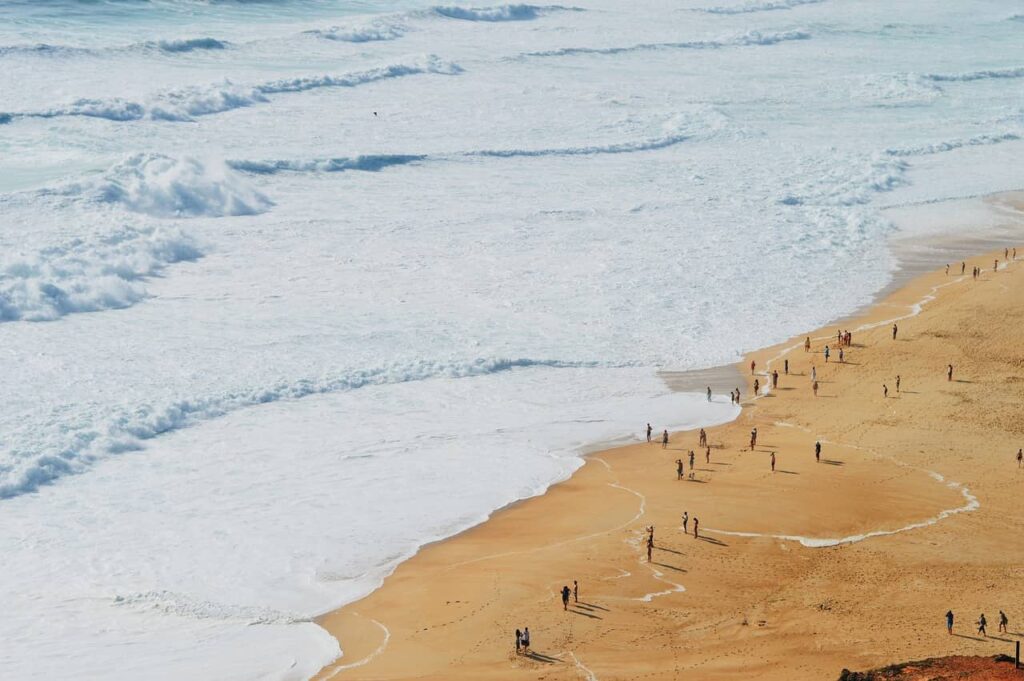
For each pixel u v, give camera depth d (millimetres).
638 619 42250
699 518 50594
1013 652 39656
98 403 59219
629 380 67438
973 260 88688
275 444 57281
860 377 67500
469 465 55875
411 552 47469
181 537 48062
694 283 82562
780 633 41375
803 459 56812
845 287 82812
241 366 65375
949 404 63406
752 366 68750
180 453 55781
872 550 47750
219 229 87438
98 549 46875
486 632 41219
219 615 42531
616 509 51500
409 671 38719
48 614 42188
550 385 66312
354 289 78375
